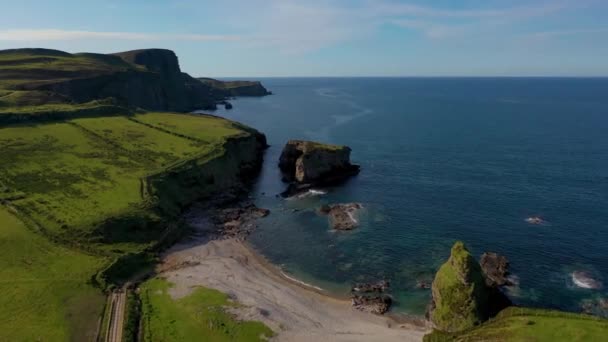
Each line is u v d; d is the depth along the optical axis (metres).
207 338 46.25
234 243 76.38
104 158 99.69
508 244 72.62
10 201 74.44
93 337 45.78
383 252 72.00
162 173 93.12
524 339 42.03
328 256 71.38
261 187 111.12
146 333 46.78
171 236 75.50
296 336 48.25
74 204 76.06
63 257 61.28
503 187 101.75
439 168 120.38
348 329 51.38
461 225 80.88
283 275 65.62
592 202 90.12
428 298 59.06
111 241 68.06
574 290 58.84
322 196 100.00
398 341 48.91
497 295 54.81
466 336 45.72
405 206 91.62
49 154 97.81
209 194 99.56
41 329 46.19
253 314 51.19
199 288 57.28
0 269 56.66
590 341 40.28
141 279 61.16
